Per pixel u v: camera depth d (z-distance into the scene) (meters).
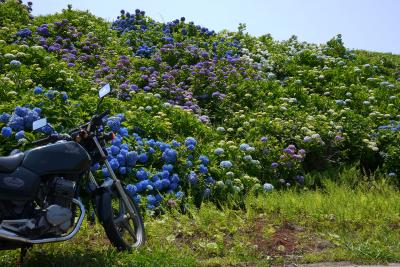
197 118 10.30
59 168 5.32
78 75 10.75
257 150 9.34
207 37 15.85
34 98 8.23
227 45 15.29
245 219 7.28
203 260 5.93
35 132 7.49
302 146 9.97
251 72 13.22
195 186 7.98
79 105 8.55
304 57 15.34
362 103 12.77
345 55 16.27
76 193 5.55
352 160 10.50
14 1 14.86
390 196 8.66
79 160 5.45
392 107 12.75
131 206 6.13
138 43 14.30
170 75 11.73
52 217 5.10
